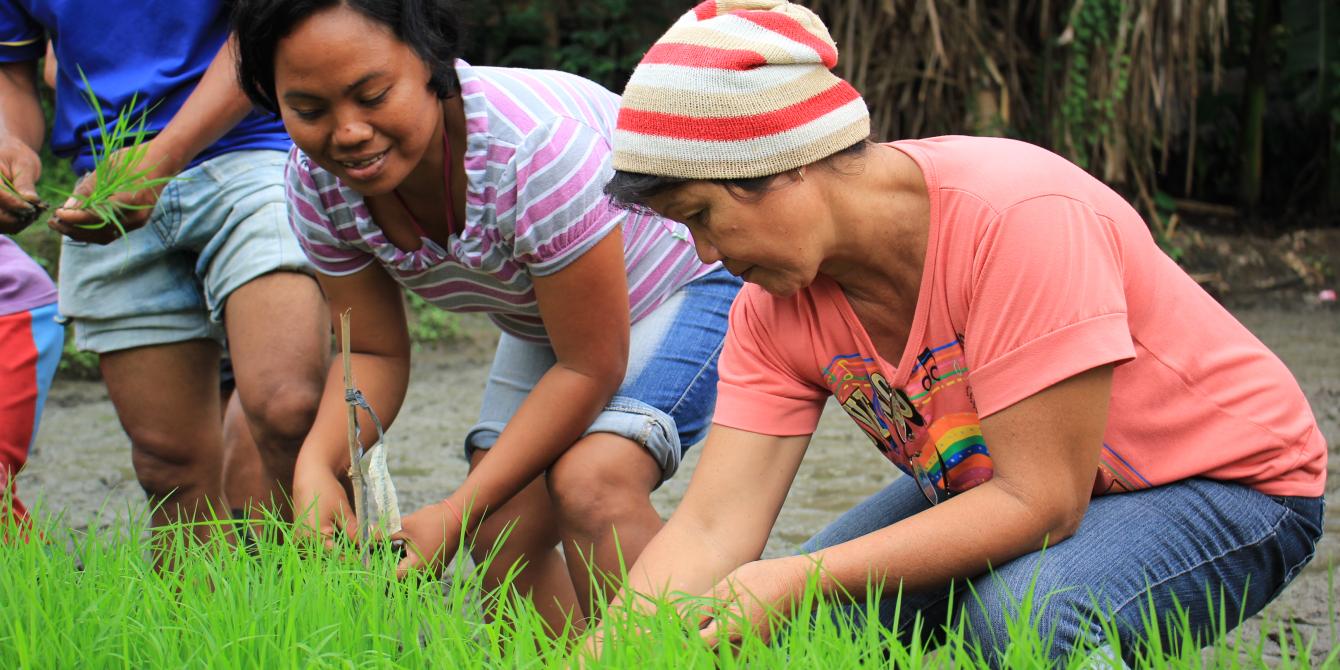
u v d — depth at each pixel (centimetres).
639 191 233
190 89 368
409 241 301
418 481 586
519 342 345
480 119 279
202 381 387
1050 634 226
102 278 370
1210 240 1044
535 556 343
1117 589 240
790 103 226
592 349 297
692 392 321
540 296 294
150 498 392
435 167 287
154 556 309
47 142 970
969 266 236
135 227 340
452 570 425
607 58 1110
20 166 347
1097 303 230
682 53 228
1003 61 1009
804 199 231
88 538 295
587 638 247
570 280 288
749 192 228
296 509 302
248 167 362
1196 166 1159
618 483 306
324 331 363
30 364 371
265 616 253
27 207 337
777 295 243
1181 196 1162
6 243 378
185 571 285
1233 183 1158
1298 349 820
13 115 377
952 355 247
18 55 379
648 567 262
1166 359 246
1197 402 248
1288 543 256
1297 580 419
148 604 261
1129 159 1016
